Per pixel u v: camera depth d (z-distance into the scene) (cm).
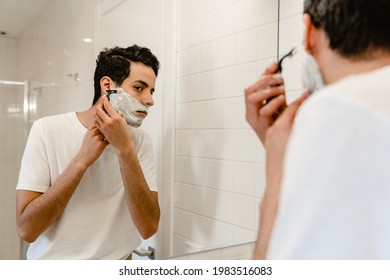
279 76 59
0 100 79
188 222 116
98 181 92
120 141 89
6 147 79
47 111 86
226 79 115
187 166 120
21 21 82
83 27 95
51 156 86
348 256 33
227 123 115
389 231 33
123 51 96
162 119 113
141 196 94
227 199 115
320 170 35
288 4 101
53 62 88
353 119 35
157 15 115
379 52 42
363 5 42
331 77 46
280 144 47
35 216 81
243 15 112
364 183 34
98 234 92
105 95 91
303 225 35
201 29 119
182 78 120
